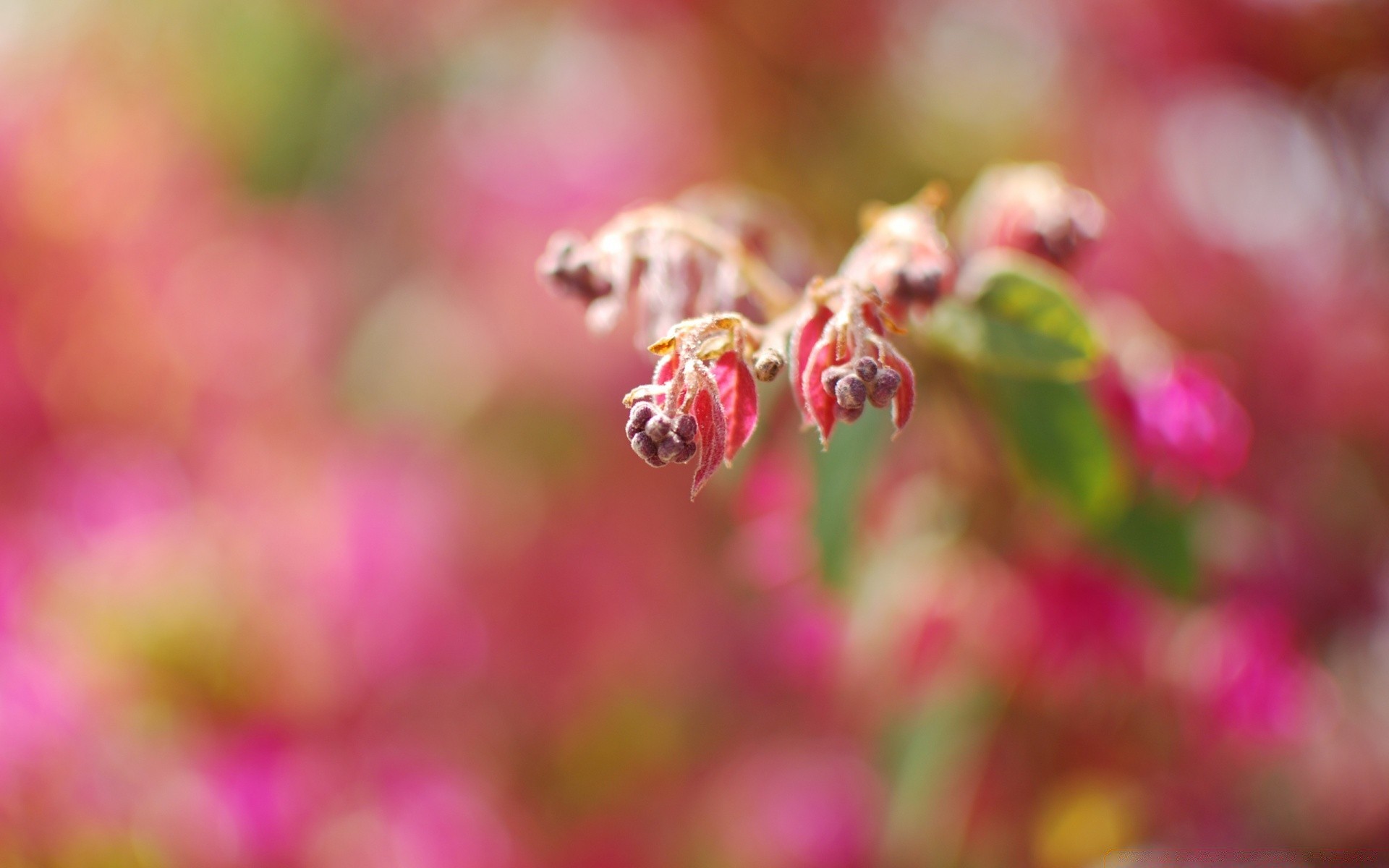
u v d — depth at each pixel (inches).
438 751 24.4
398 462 26.9
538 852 24.7
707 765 26.1
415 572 25.1
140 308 30.1
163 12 30.2
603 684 26.7
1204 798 20.2
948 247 15.8
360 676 23.7
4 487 27.4
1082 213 16.1
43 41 30.5
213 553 23.5
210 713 22.2
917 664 17.8
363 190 30.7
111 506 24.2
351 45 30.9
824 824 23.3
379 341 29.6
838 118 29.2
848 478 16.5
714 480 18.7
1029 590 17.5
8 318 29.1
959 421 16.5
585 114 30.0
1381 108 26.4
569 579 27.2
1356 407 25.5
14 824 20.4
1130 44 27.7
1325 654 22.0
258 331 30.5
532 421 28.4
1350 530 23.7
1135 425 16.2
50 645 21.6
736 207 16.6
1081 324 15.2
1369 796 21.7
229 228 31.2
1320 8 25.7
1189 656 18.0
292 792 21.9
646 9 29.8
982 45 28.8
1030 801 18.9
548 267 15.0
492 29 30.9
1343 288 26.3
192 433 29.1
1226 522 18.4
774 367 13.6
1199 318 26.3
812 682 23.2
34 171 29.9
